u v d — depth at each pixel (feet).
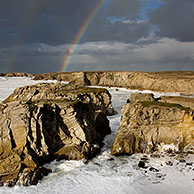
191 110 76.69
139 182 55.21
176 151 72.90
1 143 60.03
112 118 120.26
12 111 63.98
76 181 55.52
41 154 61.67
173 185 54.03
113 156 71.41
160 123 76.23
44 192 50.60
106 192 50.90
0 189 51.21
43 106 67.31
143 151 73.36
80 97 100.63
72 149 67.62
